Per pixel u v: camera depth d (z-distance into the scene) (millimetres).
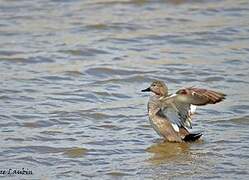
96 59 19281
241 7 22672
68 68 18641
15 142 14094
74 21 21781
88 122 15289
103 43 20219
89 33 20984
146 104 16328
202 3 23094
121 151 13711
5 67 18797
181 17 22016
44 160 13258
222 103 16188
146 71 18375
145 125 15094
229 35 20688
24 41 20422
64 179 12375
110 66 18688
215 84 17578
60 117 15461
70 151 13680
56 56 19422
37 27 21422
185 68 18547
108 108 16062
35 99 16594
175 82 17797
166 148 13891
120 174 12594
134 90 17328
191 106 14133
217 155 13438
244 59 19078
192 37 20547
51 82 17766
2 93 16891
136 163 13125
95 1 23328
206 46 20109
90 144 14016
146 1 23156
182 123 14281
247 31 20922
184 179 12367
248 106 15984
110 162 13180
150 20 21828
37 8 22906
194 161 13195
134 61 19094
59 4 23203
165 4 23047
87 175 12555
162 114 14258
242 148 13758
